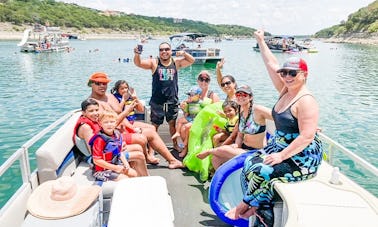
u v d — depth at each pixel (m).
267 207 3.08
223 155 4.26
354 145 11.22
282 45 60.53
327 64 39.66
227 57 47.16
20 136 11.16
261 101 18.00
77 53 49.56
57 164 3.57
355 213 2.46
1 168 2.74
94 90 4.88
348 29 151.38
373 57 52.06
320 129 3.88
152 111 5.89
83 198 2.99
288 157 2.87
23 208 3.19
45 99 17.00
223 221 3.69
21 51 50.25
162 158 5.66
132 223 2.34
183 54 5.93
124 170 3.74
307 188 2.83
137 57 5.55
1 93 18.44
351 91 21.19
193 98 5.67
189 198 4.28
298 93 2.93
